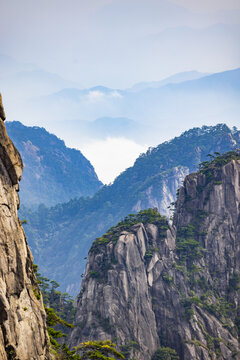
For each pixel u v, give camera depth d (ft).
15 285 172.35
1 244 167.12
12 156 179.32
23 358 169.89
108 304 644.69
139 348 629.51
